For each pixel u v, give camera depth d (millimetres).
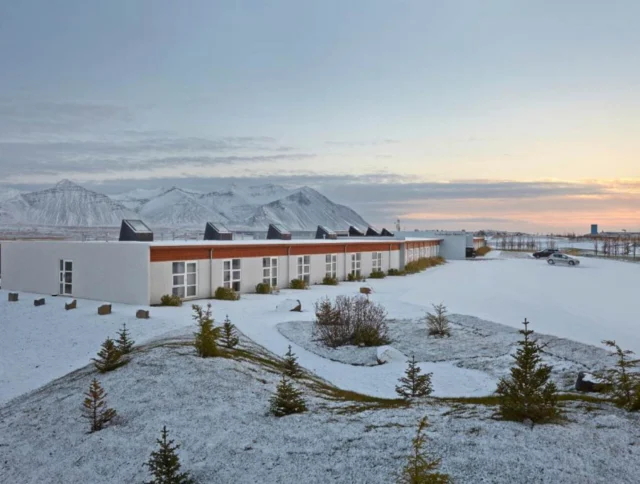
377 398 10414
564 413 7828
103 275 22156
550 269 47875
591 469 5910
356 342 15641
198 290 23281
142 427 8242
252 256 26438
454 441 6801
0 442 8531
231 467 6672
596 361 13562
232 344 13375
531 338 16438
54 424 8906
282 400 8586
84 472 7113
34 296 23641
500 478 5766
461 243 64750
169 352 12094
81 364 13555
